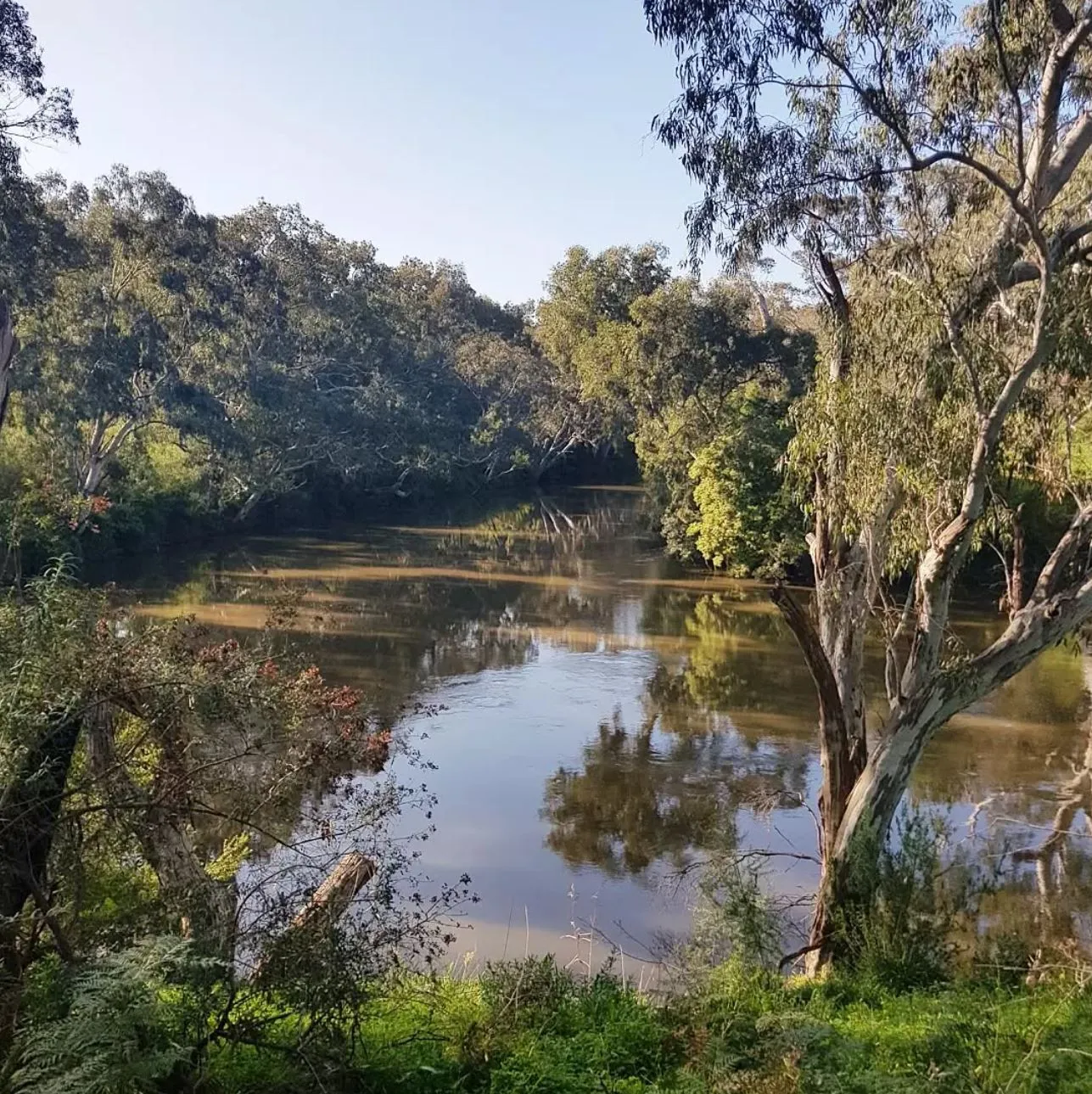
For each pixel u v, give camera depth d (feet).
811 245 29.04
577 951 29.71
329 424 164.25
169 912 15.08
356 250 199.41
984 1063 15.37
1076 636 39.29
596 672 67.72
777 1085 14.97
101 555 107.45
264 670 17.42
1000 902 33.40
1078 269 24.75
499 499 209.97
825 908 26.73
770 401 110.63
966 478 27.17
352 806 21.20
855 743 29.58
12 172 77.82
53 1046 11.69
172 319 126.62
